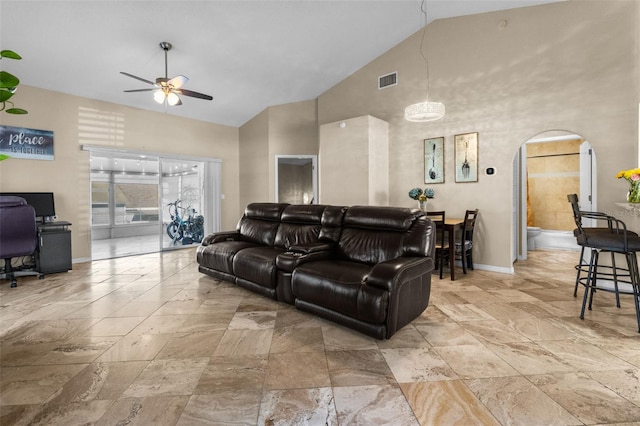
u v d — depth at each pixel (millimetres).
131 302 3105
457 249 4414
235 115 6621
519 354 2074
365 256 2941
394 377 1820
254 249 3494
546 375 1828
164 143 6027
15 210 3570
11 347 2184
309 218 3566
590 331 2412
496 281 3846
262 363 1977
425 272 2598
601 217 2691
